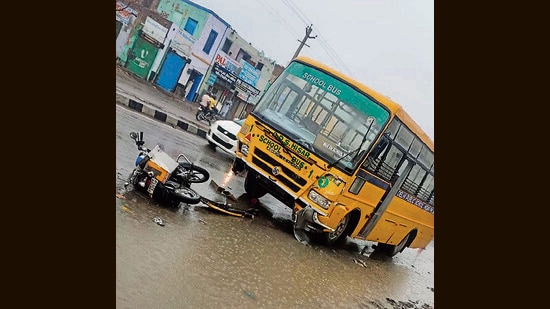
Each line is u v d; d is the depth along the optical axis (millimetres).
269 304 4086
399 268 8672
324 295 4977
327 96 6551
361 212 7062
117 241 3826
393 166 7133
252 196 7621
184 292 3607
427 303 6922
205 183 7117
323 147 6305
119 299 3168
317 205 6262
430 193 8766
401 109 6516
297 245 6242
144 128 9328
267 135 6551
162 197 5168
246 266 4680
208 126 15125
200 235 4863
